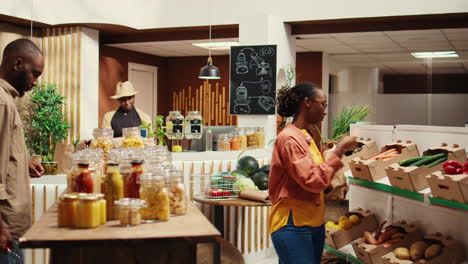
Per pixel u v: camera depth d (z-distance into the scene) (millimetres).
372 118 10398
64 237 1622
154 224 1835
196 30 8281
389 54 10055
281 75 7500
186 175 4742
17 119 2404
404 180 2928
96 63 8156
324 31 7578
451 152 3012
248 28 7336
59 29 7910
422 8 6652
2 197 2305
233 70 7398
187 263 1789
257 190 3703
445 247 2889
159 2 8023
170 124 4938
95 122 8164
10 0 6895
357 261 3289
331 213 6898
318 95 2656
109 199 1938
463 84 10000
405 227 3254
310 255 2551
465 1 6434
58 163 3855
